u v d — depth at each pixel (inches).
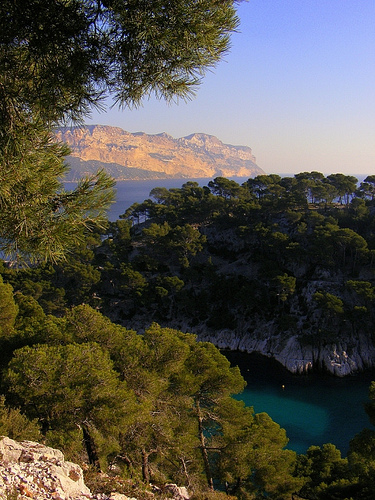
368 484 869.8
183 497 628.4
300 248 3336.6
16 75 265.3
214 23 264.4
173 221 4520.2
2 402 629.9
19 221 259.1
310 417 2085.4
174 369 850.1
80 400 647.1
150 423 811.4
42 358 671.8
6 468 402.9
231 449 932.0
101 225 292.7
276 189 4510.3
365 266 3289.9
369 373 2655.0
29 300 1358.3
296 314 3125.0
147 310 3582.7
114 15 259.9
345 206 4397.1
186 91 302.8
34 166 258.4
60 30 261.4
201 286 3686.0
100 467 708.7
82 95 290.5
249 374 2694.4
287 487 977.5
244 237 3949.3
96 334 856.9
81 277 3427.7
